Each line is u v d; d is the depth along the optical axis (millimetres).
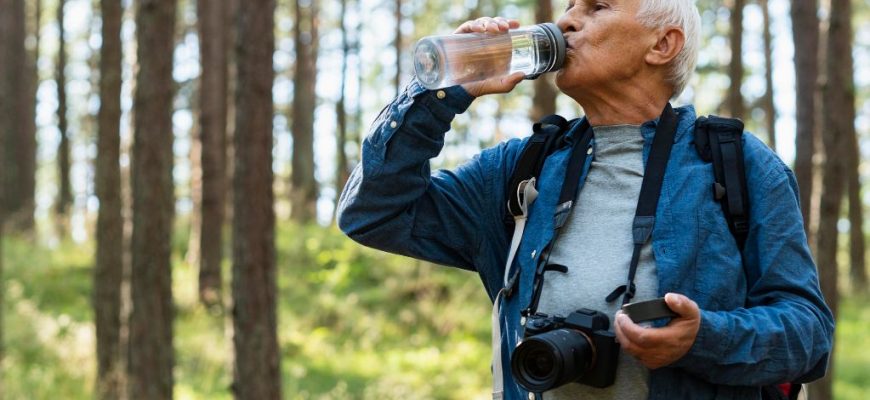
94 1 26906
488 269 2035
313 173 21875
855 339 14578
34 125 24844
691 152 1814
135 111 7191
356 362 11336
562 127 1988
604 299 1768
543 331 1734
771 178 1761
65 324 12094
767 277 1733
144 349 7121
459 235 2025
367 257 15383
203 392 9438
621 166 1850
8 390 8711
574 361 1654
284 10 28844
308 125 21906
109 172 8641
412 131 1869
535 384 1660
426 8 24922
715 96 22797
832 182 6496
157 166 7188
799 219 1771
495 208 2021
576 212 1858
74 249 16984
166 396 7176
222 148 16297
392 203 1931
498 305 1956
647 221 1765
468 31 1876
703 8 21469
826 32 6543
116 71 8633
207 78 13984
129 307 7176
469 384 10594
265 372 6934
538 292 1838
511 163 2037
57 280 14984
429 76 1834
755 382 1674
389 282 14258
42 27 31703
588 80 1861
